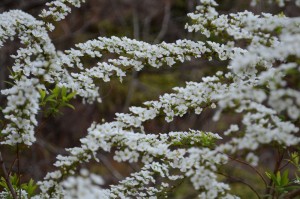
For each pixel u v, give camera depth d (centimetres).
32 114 313
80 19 1341
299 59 267
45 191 315
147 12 1412
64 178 316
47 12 392
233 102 269
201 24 354
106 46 388
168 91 1228
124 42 390
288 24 304
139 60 385
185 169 305
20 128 317
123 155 311
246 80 337
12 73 358
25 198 362
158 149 315
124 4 1401
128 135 319
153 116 348
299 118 276
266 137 265
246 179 917
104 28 1336
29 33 371
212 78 335
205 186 289
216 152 289
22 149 337
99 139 311
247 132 274
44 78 317
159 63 381
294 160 344
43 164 1042
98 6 1366
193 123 1095
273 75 265
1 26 383
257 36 322
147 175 358
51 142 1159
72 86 351
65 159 317
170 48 375
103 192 355
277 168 325
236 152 283
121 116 349
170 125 1099
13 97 302
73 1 399
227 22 356
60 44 1248
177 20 1388
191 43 377
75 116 1198
